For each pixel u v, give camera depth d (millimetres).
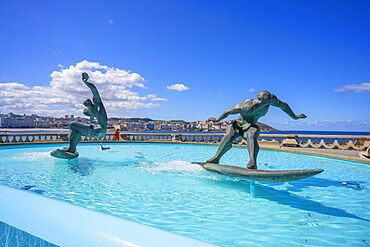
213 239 4000
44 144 19047
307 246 3812
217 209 5461
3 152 14977
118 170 9648
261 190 7109
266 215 5129
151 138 25219
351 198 6418
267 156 15469
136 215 5035
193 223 4648
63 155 11258
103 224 1523
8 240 1735
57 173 9031
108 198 6164
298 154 15977
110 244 1390
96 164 11047
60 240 1497
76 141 11719
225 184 7680
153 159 13031
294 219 4914
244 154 16484
